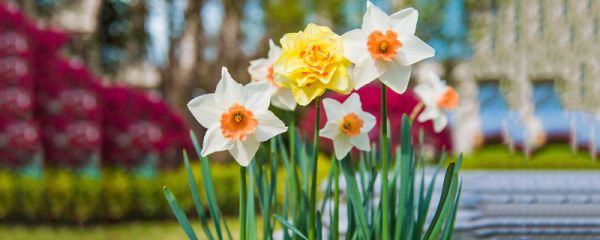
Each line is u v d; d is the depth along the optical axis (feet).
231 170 23.00
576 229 7.43
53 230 18.76
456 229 6.80
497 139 43.29
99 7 38.01
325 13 38.19
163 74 36.91
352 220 4.51
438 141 17.01
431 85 6.07
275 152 4.67
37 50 19.90
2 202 19.03
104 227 19.62
